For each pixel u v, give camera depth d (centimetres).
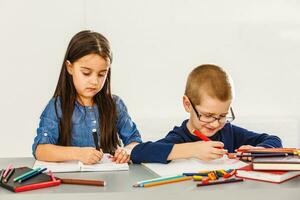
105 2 268
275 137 167
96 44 155
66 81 165
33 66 268
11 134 269
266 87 283
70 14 267
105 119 170
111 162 137
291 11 280
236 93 281
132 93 273
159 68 273
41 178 114
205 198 107
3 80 266
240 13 277
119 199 105
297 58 285
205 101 145
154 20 271
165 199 107
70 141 165
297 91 285
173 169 128
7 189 108
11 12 264
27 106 269
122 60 271
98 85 157
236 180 115
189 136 156
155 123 273
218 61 278
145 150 137
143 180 118
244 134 170
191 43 275
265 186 111
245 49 279
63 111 163
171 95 275
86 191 106
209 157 132
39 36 267
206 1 274
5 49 265
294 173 119
